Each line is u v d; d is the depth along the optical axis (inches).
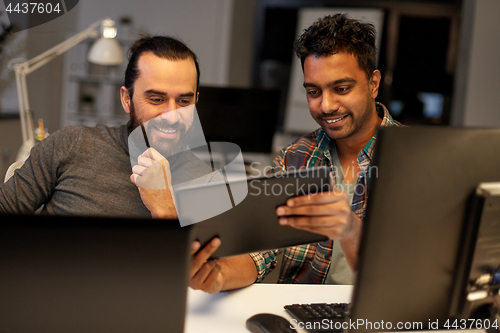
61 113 212.5
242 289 41.4
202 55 206.8
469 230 26.1
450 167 25.2
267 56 222.4
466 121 172.1
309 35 45.4
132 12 207.9
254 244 31.7
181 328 24.5
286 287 42.4
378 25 203.0
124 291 24.0
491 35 167.9
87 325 24.0
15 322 23.6
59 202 50.0
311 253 49.7
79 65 206.2
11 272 23.4
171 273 24.0
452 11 200.1
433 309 27.2
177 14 206.4
